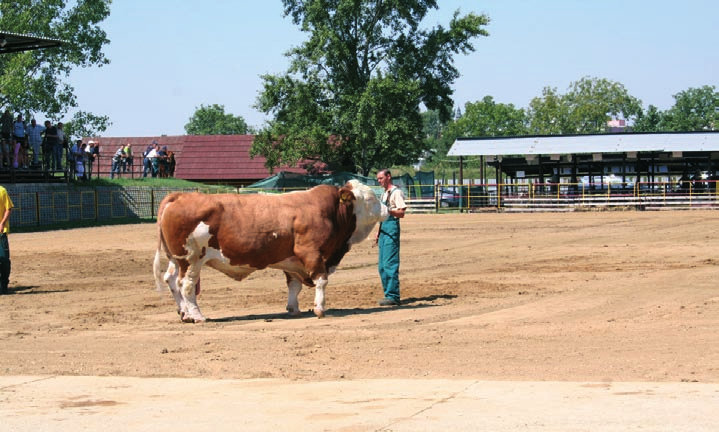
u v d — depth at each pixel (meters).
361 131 51.50
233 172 62.78
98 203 40.69
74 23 53.88
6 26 50.97
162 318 12.12
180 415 6.45
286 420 6.21
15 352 9.49
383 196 13.30
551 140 50.94
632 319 10.95
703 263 17.89
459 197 47.41
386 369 8.24
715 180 46.28
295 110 53.34
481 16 55.03
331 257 12.49
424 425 5.92
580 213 42.12
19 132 36.06
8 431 6.08
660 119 124.19
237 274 11.77
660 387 6.95
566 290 14.08
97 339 10.36
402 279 16.55
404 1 53.25
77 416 6.48
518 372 7.91
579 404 6.38
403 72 53.38
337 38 51.94
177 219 11.31
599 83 113.00
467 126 114.56
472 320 11.26
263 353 9.23
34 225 35.88
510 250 22.77
